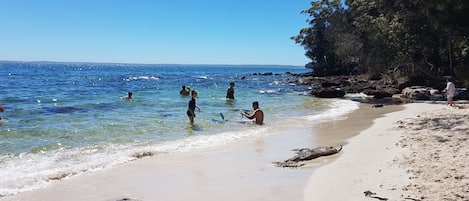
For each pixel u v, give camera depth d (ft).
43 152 36.09
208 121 57.41
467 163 26.73
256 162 32.81
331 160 32.04
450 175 24.34
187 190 25.45
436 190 21.90
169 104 80.43
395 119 54.34
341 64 232.73
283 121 58.03
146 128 50.55
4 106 71.31
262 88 142.41
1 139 41.39
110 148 38.37
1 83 153.17
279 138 44.09
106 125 52.06
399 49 106.63
